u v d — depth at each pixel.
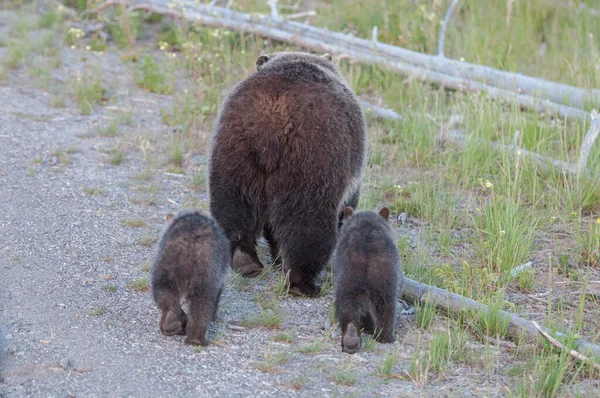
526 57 24.33
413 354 10.77
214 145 12.74
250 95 12.52
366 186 17.44
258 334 11.46
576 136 18.94
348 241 11.38
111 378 9.98
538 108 20.42
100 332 11.27
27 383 9.78
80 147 19.53
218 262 11.08
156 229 15.36
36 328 11.30
